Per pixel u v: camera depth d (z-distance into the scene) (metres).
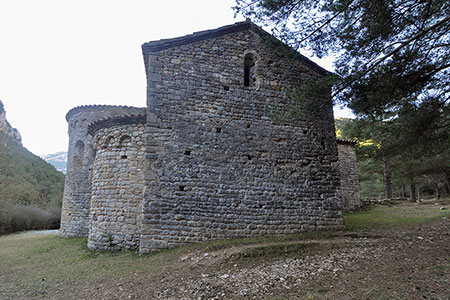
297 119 9.80
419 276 4.37
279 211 8.76
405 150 8.27
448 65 6.37
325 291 4.21
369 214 14.18
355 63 6.63
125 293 4.86
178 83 8.80
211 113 8.88
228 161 8.67
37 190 30.30
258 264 6.02
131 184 8.80
